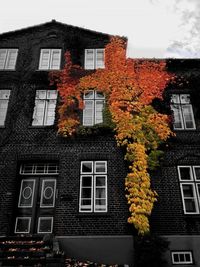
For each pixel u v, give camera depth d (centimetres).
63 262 973
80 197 1277
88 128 1391
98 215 1228
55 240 1141
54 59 1667
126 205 1241
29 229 1272
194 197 1277
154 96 1483
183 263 1144
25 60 1627
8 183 1301
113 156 1344
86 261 1143
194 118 1461
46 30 1745
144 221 1177
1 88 1541
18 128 1421
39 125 1441
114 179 1295
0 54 1681
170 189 1279
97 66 1644
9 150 1368
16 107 1476
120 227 1205
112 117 1415
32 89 1530
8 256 996
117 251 1161
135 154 1312
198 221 1220
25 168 1382
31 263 959
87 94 1532
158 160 1320
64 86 1526
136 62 1583
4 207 1255
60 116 1438
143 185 1250
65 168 1328
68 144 1376
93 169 1331
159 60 1588
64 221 1223
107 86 1515
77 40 1700
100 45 1700
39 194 1337
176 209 1240
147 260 1062
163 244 1098
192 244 1173
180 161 1337
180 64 1589
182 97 1527
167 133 1384
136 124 1388
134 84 1509
